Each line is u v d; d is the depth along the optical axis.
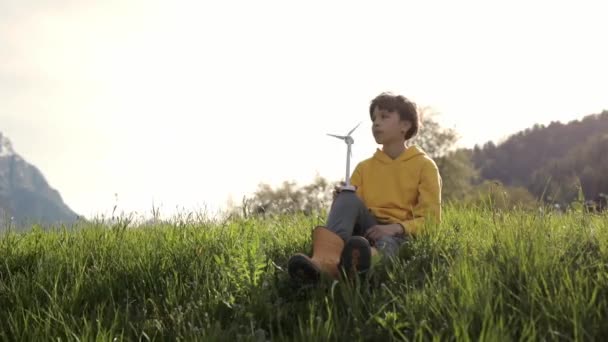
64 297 3.48
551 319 2.64
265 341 2.85
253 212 5.61
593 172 80.38
